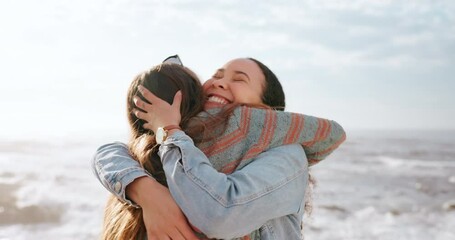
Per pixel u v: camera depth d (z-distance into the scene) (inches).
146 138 79.1
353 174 1227.2
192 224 70.1
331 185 980.6
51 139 3705.7
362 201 765.3
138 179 74.6
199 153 72.0
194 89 80.9
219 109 79.5
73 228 527.5
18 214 589.9
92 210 623.2
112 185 75.4
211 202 68.4
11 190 776.3
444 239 511.8
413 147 2704.2
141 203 73.6
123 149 82.4
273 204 71.1
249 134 76.6
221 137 76.7
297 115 78.0
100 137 4229.8
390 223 589.3
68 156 1700.3
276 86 86.7
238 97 83.2
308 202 87.8
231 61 86.8
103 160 79.7
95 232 508.4
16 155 1727.4
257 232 74.8
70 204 659.4
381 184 1024.9
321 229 536.4
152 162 77.5
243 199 68.8
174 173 70.7
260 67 86.4
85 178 978.7
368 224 578.6
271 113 77.7
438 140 3772.1
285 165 74.0
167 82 79.7
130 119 83.9
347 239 496.4
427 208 714.8
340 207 691.4
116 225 79.1
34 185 855.7
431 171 1353.3
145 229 77.1
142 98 80.2
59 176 1011.9
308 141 77.5
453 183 1067.3
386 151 2316.7
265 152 75.7
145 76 81.2
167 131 75.0
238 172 71.9
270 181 71.4
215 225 68.2
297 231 78.0
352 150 2364.7
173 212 71.2
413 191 922.1
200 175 69.8
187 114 79.1
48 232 510.9
